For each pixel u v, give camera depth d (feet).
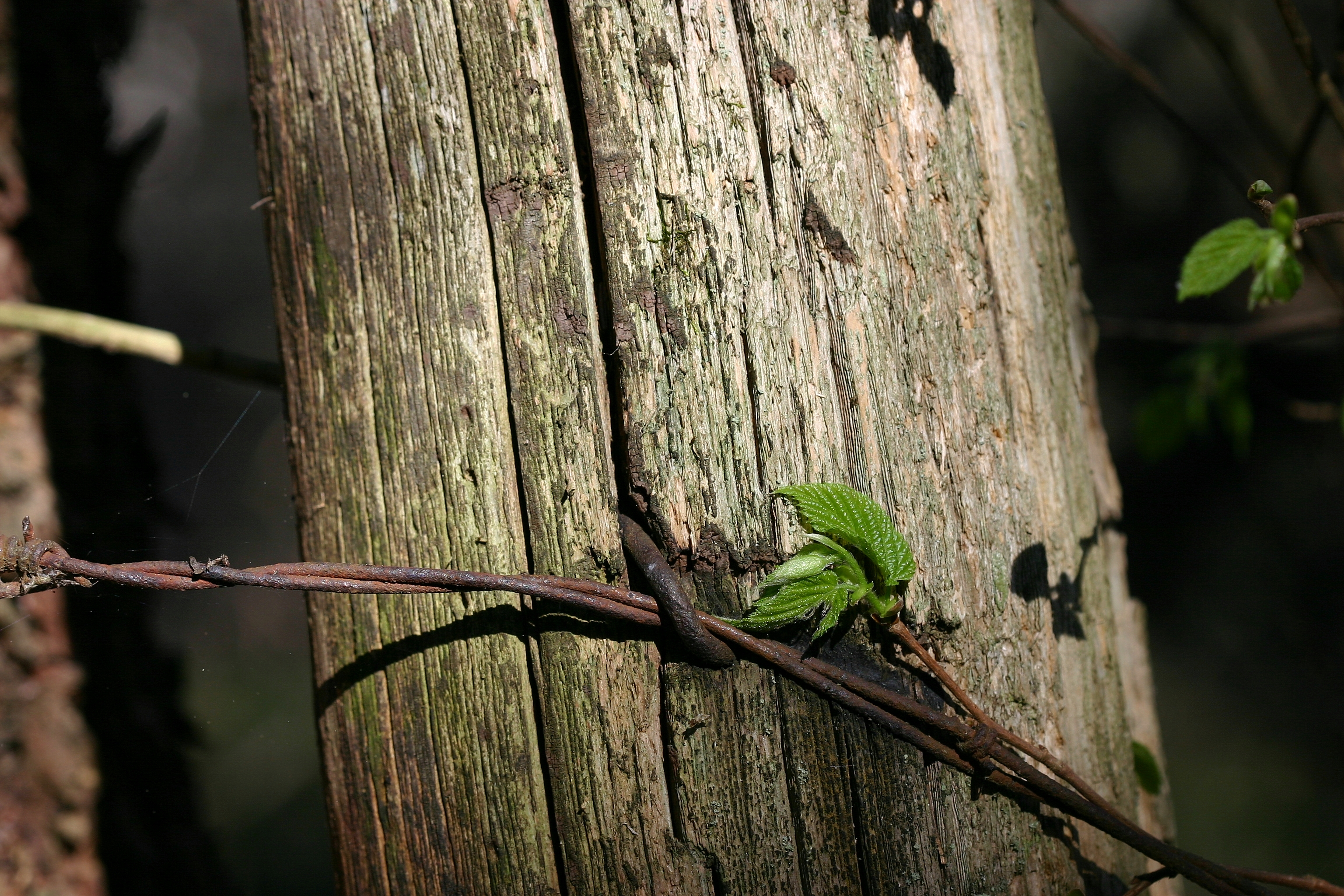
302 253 1.59
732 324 1.58
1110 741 1.68
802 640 1.58
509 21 1.57
